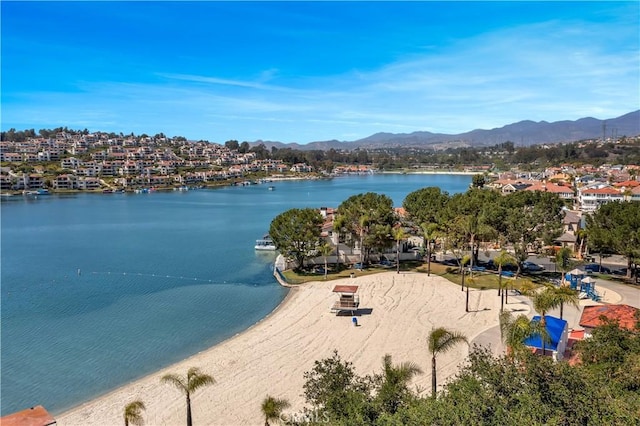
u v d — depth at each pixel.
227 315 61.31
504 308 58.59
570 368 24.36
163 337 53.81
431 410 21.62
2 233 134.75
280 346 49.00
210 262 95.12
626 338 31.09
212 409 37.12
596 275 74.00
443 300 62.56
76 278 81.69
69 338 53.59
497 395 22.62
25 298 69.38
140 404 33.12
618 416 20.38
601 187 174.00
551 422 19.55
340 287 60.19
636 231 66.62
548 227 72.19
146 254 103.75
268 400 31.77
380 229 78.75
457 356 44.72
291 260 84.56
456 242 81.50
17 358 48.12
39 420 30.28
